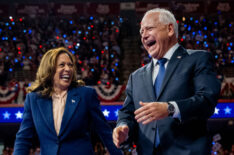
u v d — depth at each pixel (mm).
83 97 1934
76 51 10273
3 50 10352
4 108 8125
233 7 11172
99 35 10945
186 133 1464
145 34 1643
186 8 11219
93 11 11492
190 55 1572
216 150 8133
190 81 1511
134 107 1757
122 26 11211
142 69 1756
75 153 1796
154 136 1523
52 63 1948
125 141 1644
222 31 10773
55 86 1985
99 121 1938
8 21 11195
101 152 8711
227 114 7914
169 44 1631
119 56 10398
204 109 1352
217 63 9609
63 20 11359
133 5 11352
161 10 1654
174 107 1308
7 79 9633
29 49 10414
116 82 9375
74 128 1837
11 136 8242
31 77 9727
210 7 11242
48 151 1823
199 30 10852
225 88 8414
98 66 9820
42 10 11438
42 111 1892
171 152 1453
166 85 1528
